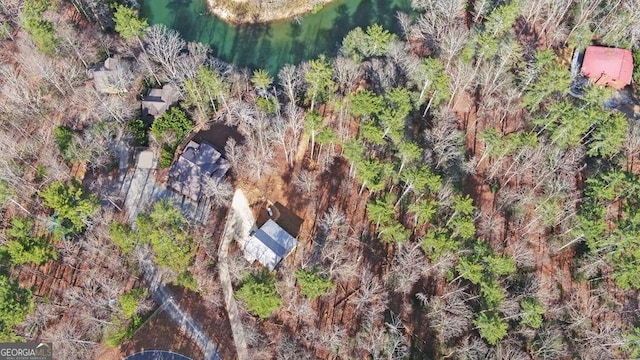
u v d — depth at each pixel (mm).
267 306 69688
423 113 97188
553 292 80250
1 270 75375
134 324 78000
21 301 69125
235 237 86750
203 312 80750
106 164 91062
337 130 95688
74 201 76688
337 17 112938
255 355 76688
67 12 108188
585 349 74438
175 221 77812
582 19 103750
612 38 102375
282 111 96500
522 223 86062
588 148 90688
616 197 86125
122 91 97938
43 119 95250
